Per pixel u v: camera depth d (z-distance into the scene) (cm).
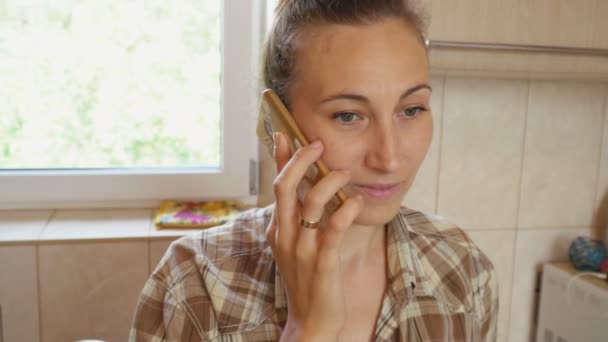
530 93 147
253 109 146
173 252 85
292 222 67
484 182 150
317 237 68
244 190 153
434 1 114
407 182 70
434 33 115
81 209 146
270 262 82
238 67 145
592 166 155
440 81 142
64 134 144
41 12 135
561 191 154
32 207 144
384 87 65
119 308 128
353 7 66
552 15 118
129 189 147
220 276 81
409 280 81
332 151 67
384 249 84
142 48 142
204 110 150
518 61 119
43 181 142
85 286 126
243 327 78
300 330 68
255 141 152
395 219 85
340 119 67
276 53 72
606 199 157
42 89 140
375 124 67
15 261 122
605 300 127
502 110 147
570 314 140
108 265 126
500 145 149
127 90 144
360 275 81
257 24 145
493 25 117
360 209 65
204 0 143
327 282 66
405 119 69
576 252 145
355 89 65
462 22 115
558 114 150
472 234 152
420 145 69
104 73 142
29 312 124
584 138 153
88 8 137
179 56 145
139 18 140
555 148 152
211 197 152
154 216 144
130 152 148
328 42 66
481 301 90
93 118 144
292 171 66
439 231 94
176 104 148
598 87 151
